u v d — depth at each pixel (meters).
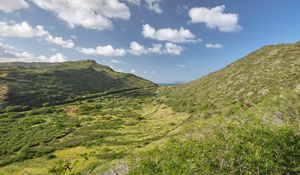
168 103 136.50
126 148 59.94
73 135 91.94
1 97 156.62
